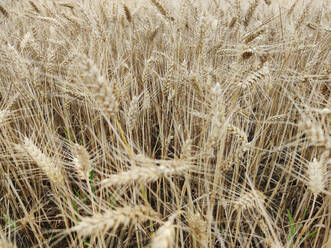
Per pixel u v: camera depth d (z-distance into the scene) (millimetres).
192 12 681
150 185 428
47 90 556
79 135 547
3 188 441
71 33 702
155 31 646
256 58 453
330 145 230
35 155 279
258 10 862
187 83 474
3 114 383
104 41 548
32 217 341
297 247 320
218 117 265
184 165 241
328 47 607
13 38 667
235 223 377
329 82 466
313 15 776
